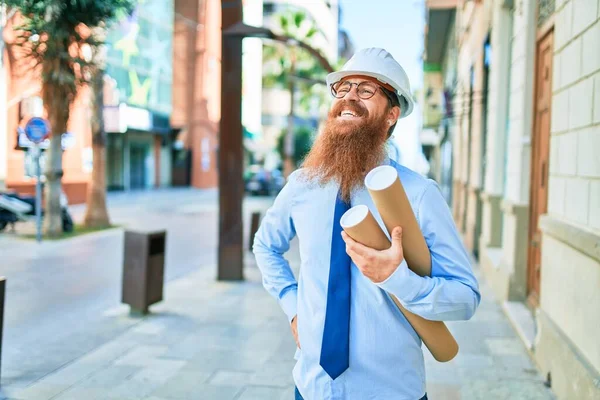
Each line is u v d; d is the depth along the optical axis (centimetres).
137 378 399
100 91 1341
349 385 146
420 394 150
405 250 135
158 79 2889
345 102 156
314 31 2675
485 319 551
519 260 570
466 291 137
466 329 518
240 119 748
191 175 3497
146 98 2762
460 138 1327
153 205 2138
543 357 394
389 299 146
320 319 149
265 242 177
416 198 147
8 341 486
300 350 161
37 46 888
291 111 2450
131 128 2728
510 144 629
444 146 1875
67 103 1105
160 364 429
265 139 4712
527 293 568
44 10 777
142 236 571
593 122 304
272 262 175
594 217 300
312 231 153
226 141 750
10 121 1543
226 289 702
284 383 391
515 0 612
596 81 301
